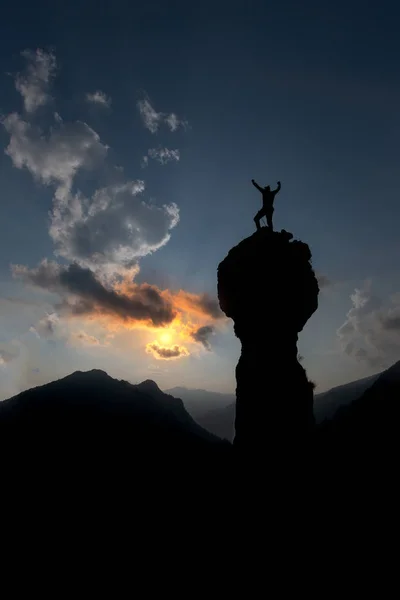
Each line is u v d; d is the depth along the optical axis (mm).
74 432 117938
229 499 15750
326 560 13719
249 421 15586
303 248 17125
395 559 18469
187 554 30906
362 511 26812
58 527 70188
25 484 88375
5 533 68125
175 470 97625
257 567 13320
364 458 51250
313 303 16797
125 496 82625
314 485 14531
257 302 16062
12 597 50969
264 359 15805
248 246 17031
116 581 47531
